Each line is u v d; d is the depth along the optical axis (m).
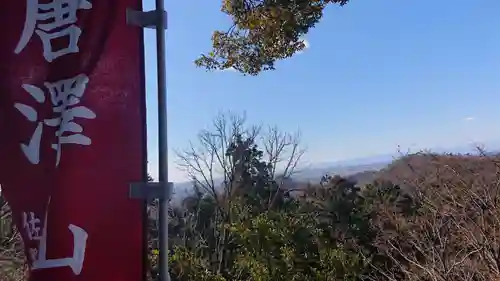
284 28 6.06
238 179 21.69
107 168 2.50
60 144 2.50
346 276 10.38
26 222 2.49
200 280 13.21
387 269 8.74
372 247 11.04
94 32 2.54
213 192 20.73
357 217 12.01
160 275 2.50
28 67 2.55
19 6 2.57
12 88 2.54
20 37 2.56
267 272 11.52
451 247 6.92
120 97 2.53
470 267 6.27
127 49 2.55
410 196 9.70
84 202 2.49
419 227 8.37
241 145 22.47
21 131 2.53
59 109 2.52
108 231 2.48
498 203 6.44
